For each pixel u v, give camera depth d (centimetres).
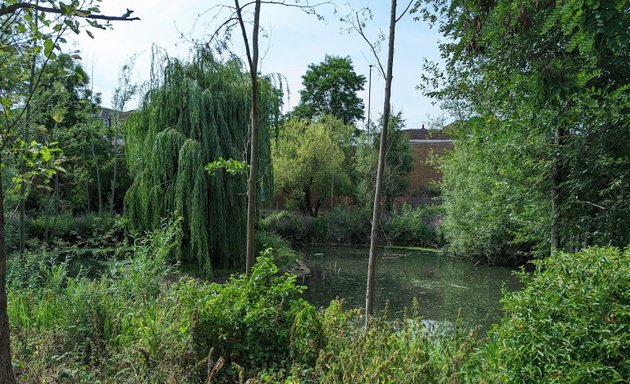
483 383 291
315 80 3675
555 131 569
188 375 321
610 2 233
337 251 2023
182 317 387
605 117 459
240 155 1185
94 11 246
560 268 309
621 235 497
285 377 331
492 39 339
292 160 2389
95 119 1970
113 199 2181
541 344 282
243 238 1201
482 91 570
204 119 1140
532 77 392
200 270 1119
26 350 395
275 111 1260
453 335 369
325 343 344
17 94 316
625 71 442
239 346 355
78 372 346
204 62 1178
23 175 322
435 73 640
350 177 2647
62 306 463
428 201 2656
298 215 2308
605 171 502
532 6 285
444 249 1928
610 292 281
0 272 227
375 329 328
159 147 1127
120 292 524
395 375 272
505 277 1452
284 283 382
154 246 662
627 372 265
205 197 1131
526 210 635
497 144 611
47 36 264
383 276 1465
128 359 350
